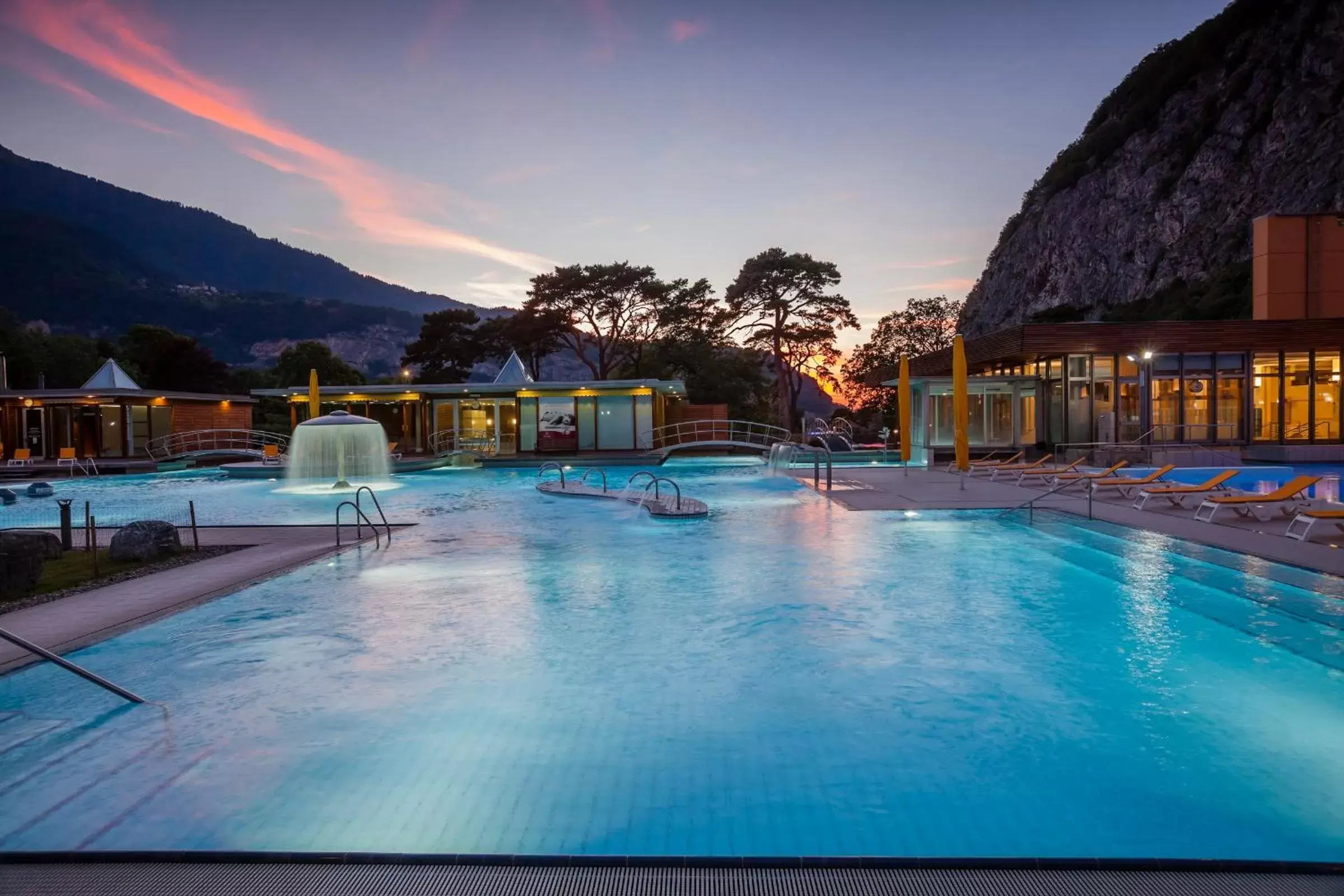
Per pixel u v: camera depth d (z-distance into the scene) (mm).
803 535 12344
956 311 49875
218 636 7242
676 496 16922
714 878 3242
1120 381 24719
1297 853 3568
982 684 5832
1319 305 27453
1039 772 4410
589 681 5984
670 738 4918
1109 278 83625
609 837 3750
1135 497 15320
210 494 21672
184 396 35219
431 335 61000
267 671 6258
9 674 6113
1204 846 3643
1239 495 12977
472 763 4582
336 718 5293
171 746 4848
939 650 6633
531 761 4605
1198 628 7168
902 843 3693
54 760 4672
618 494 18141
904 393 23234
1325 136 63562
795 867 3320
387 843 3699
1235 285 60188
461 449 33500
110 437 33062
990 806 4035
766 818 3926
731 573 9703
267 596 8727
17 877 3293
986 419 27141
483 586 9195
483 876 3273
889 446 34438
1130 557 9867
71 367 52656
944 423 27578
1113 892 3088
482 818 3934
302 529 13484
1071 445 23500
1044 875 3230
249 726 5160
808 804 4070
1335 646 6512
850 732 4992
